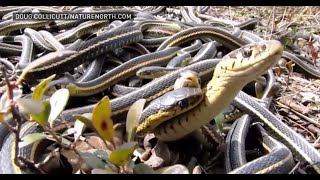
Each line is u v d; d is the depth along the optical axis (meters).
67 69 0.25
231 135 0.20
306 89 0.31
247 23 0.47
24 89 0.24
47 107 0.14
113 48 0.27
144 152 0.19
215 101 0.17
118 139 0.19
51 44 0.29
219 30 0.33
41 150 0.18
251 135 0.22
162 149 0.18
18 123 0.13
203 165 0.19
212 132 0.19
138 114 0.15
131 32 0.29
